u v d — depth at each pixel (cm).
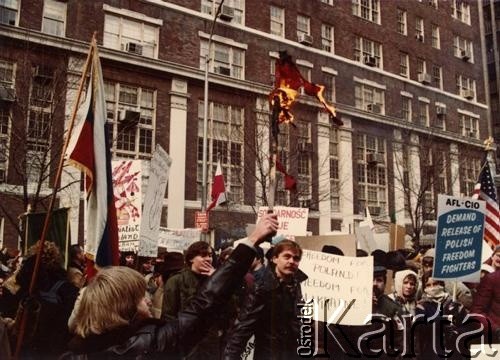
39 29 1994
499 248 586
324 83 2734
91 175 429
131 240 652
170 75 2273
